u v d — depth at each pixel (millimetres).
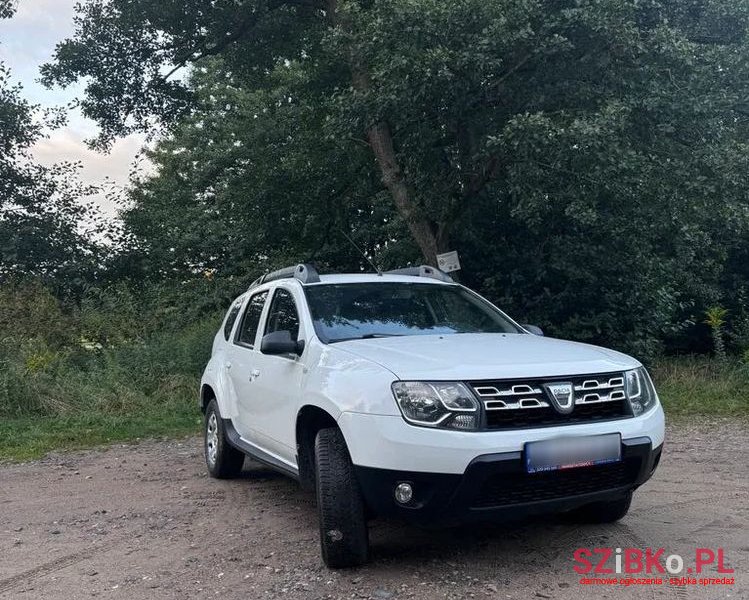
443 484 3852
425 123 10969
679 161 9906
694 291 15391
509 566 4352
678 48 9453
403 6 9641
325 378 4484
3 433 9727
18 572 4570
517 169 9727
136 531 5367
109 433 9867
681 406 10914
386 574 4242
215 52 15539
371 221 16172
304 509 5832
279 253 17781
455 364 4125
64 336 14125
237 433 6430
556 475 3998
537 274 13227
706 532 4965
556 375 4148
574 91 10055
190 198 21781
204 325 15031
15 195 18016
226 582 4246
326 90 14539
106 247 19297
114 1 14742
